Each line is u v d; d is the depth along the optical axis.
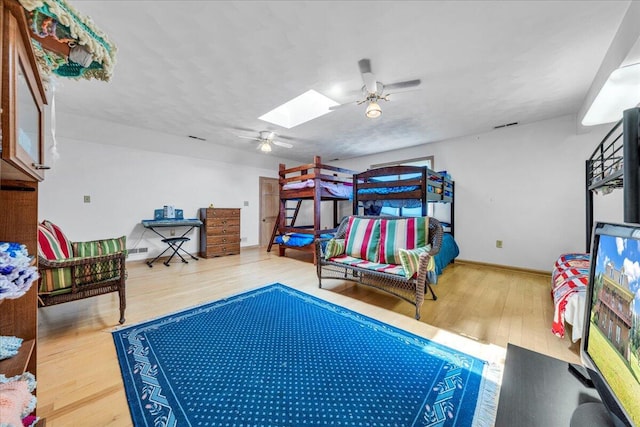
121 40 1.90
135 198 4.41
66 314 2.21
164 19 1.69
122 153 4.27
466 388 1.31
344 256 2.98
